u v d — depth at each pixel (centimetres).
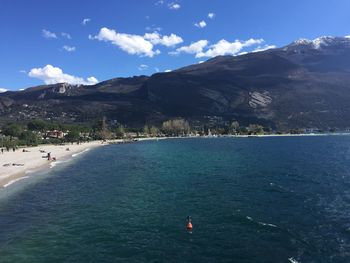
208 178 6856
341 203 4603
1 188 6072
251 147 16375
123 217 4062
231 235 3375
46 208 4559
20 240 3322
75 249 3086
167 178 6950
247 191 5459
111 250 3053
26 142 18838
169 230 3553
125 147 17875
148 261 2819
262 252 2958
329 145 17300
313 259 2800
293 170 7900
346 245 3072
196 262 2788
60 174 7825
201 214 4128
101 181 6744
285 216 4000
